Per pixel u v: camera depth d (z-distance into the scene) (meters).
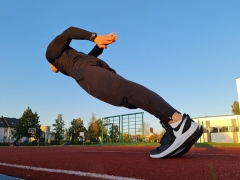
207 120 29.25
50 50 2.30
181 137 2.07
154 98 2.03
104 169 1.58
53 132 46.28
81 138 49.16
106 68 2.26
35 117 41.56
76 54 2.29
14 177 1.37
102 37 2.08
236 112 48.75
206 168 1.57
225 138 27.53
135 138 14.84
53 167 1.75
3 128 55.72
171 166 1.69
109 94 2.04
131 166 1.71
